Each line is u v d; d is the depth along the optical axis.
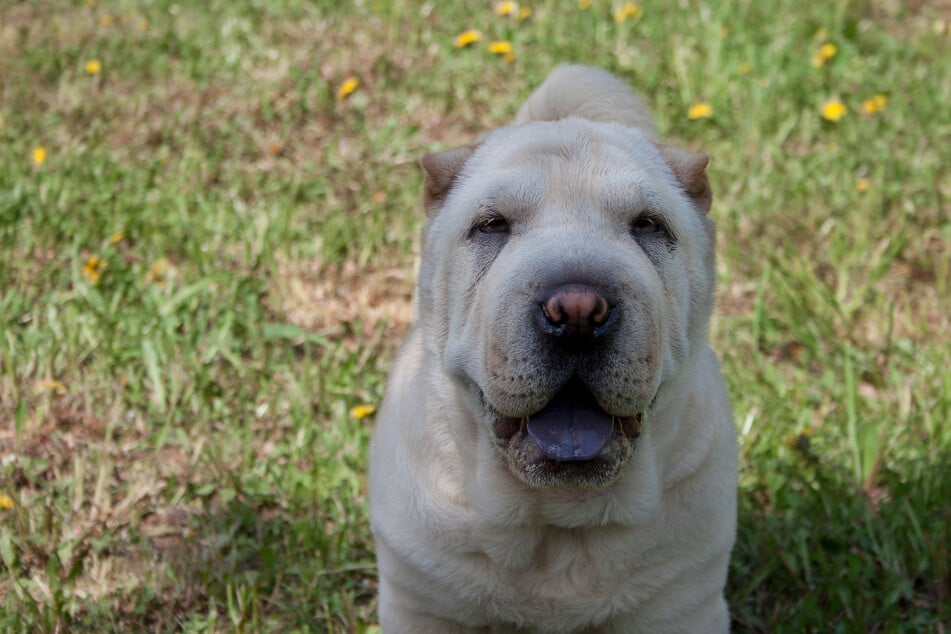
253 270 5.93
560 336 2.99
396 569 3.68
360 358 5.50
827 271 6.15
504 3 8.66
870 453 4.80
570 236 3.18
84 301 5.61
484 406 3.36
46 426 5.02
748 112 7.38
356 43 8.22
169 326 5.38
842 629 4.10
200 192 6.54
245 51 8.12
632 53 8.06
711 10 8.57
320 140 7.22
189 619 4.18
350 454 4.87
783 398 5.21
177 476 4.81
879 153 6.95
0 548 4.32
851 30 8.30
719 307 5.89
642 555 3.55
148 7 8.91
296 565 4.39
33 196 6.36
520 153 3.50
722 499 3.67
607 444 3.15
